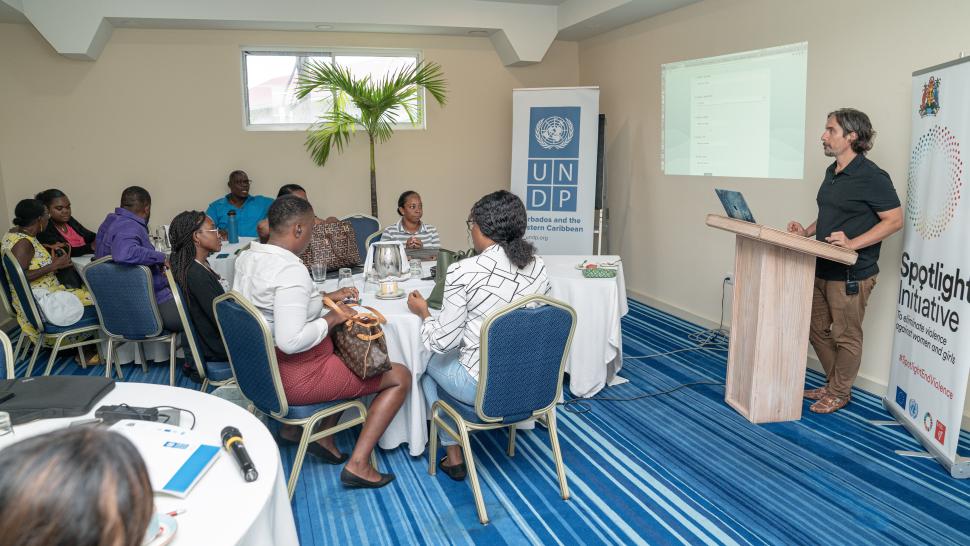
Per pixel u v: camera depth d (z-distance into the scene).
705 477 2.68
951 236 2.58
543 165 5.60
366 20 5.36
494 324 2.13
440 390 2.56
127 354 4.11
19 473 0.63
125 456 0.68
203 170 5.72
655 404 3.44
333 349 2.41
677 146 5.10
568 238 5.63
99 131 5.46
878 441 2.96
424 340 2.42
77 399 1.55
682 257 5.18
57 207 4.40
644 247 5.68
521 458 2.85
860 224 3.00
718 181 4.70
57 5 4.87
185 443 1.34
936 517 2.37
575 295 3.40
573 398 3.52
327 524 2.36
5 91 5.25
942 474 2.66
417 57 6.10
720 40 4.59
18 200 5.41
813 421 3.19
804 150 3.96
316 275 3.10
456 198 6.36
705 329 4.83
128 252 3.26
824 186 3.16
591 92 5.45
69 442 0.66
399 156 6.16
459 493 2.56
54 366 4.12
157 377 3.90
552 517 2.40
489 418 2.28
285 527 1.38
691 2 4.79
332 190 6.03
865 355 3.58
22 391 1.59
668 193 5.27
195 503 1.18
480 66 6.21
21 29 5.21
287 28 5.52
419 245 3.92
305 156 5.91
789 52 4.01
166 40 5.48
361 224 4.73
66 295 3.69
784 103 4.09
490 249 2.34
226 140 5.72
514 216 2.33
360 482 2.55
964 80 2.48
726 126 4.58
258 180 5.85
